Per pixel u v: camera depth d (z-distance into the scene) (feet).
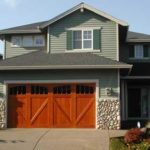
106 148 51.24
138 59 99.30
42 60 73.97
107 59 74.08
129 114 100.12
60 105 71.36
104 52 77.56
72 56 76.38
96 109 70.49
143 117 99.35
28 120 71.56
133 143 48.60
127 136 49.39
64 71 71.56
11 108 71.97
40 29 80.89
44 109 71.56
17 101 71.97
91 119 70.69
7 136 59.88
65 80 71.31
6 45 87.81
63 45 78.54
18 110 71.87
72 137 58.75
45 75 71.77
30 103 71.82
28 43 87.20
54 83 71.56
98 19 78.28
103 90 70.79
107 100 70.49
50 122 71.26
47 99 71.61
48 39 78.69
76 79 71.20
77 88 71.46
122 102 93.91
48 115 71.41
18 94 72.13
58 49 78.48
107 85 70.79
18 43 87.45
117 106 70.23
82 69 71.10
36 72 72.02
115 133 63.00
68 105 71.26
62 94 71.56
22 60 74.49
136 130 50.34
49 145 53.06
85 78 71.10
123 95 94.07
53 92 71.61
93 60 73.00
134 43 99.25
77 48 78.28
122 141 49.90
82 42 78.18
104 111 70.28
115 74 71.00
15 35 87.51
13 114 71.87
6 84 72.02
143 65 97.96
